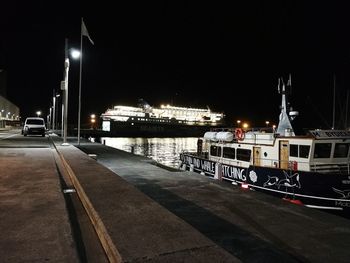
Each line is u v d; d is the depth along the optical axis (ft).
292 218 23.13
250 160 52.42
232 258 13.53
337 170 43.32
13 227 18.12
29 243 15.92
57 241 16.21
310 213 24.48
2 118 311.27
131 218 18.95
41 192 26.84
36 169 39.60
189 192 32.22
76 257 14.47
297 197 40.14
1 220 19.34
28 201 23.81
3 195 25.71
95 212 20.13
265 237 19.24
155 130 462.19
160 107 506.48
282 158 46.60
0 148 68.59
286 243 18.25
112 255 14.62
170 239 15.64
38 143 87.51
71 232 17.51
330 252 16.94
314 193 38.78
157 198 29.55
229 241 18.58
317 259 16.05
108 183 29.45
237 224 21.77
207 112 532.32
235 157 56.29
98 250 16.46
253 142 52.19
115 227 17.33
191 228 17.29
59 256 14.52
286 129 49.57
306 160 42.83
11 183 30.63
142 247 14.62
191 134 488.02
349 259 16.07
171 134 472.85
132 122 446.19
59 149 66.64
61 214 20.61
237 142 55.98
